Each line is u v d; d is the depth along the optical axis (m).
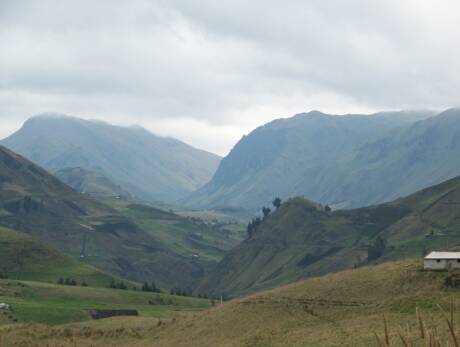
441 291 103.56
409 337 15.52
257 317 117.31
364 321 97.06
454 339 14.63
